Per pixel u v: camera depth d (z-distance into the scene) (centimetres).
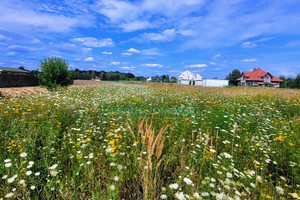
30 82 2147
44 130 346
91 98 821
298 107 668
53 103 625
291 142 326
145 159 249
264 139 360
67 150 298
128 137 332
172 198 199
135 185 225
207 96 970
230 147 321
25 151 269
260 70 5288
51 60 1388
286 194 210
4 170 225
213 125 427
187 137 377
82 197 203
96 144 332
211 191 188
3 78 1709
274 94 1089
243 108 649
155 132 358
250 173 222
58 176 218
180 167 258
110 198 186
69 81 1477
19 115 448
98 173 247
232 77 6550
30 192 200
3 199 183
